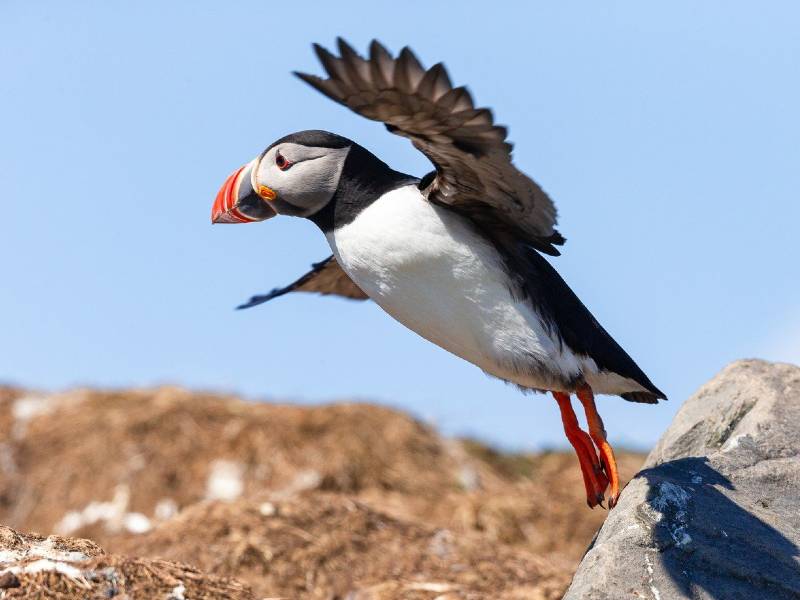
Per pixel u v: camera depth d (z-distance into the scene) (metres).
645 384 10.97
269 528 14.62
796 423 10.66
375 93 8.62
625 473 20.64
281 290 12.83
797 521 9.85
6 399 23.53
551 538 18.78
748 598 9.23
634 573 9.24
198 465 20.97
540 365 10.20
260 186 10.52
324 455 20.70
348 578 14.05
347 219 10.30
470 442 22.58
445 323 10.24
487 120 8.73
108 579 9.70
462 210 9.98
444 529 15.33
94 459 21.38
